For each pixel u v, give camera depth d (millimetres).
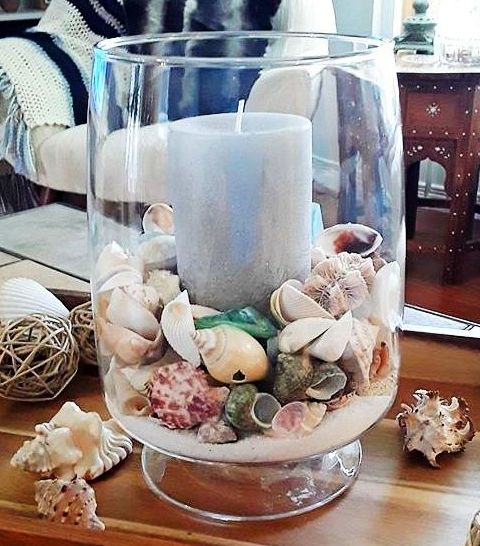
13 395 467
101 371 403
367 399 378
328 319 351
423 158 1289
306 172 357
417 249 1335
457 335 498
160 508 378
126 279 375
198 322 351
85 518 354
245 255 357
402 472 403
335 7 1667
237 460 366
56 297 553
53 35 1350
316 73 362
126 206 385
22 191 1534
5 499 385
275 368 350
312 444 366
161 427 369
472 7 1420
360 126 375
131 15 1334
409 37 1377
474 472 403
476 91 1226
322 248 384
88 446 401
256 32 477
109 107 373
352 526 364
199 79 358
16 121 1256
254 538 357
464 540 354
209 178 345
